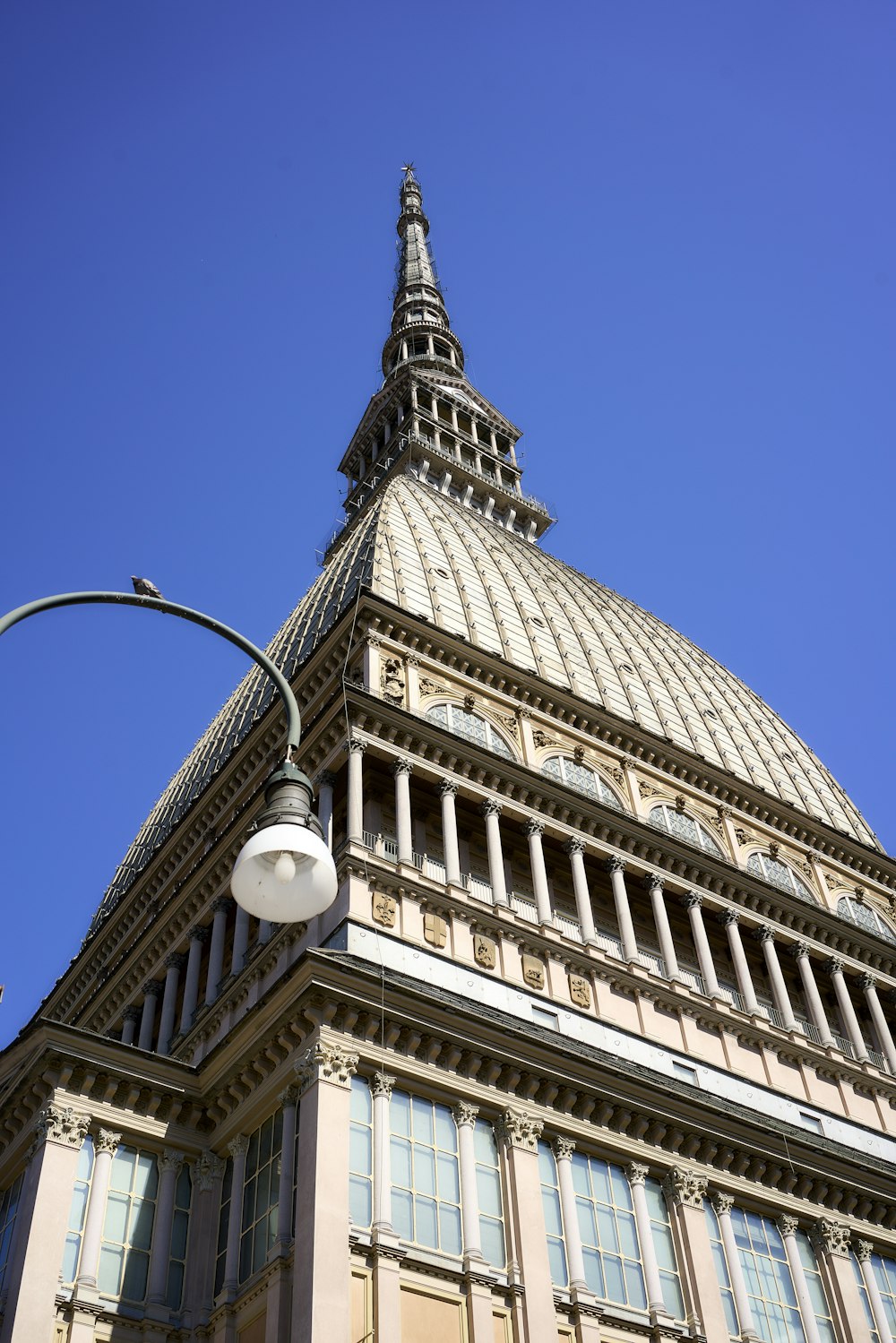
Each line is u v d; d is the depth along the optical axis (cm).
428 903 4394
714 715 7419
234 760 5659
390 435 10131
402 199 13975
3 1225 3519
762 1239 4134
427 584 6297
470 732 5353
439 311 12288
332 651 5319
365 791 4769
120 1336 3256
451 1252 3369
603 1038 4384
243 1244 3434
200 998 5181
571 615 7294
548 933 4634
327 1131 3319
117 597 1680
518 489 9931
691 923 5362
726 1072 4684
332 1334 2958
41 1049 3556
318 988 3525
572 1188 3741
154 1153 3659
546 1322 3350
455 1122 3650
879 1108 5153
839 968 5756
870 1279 4275
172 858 5981
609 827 5297
